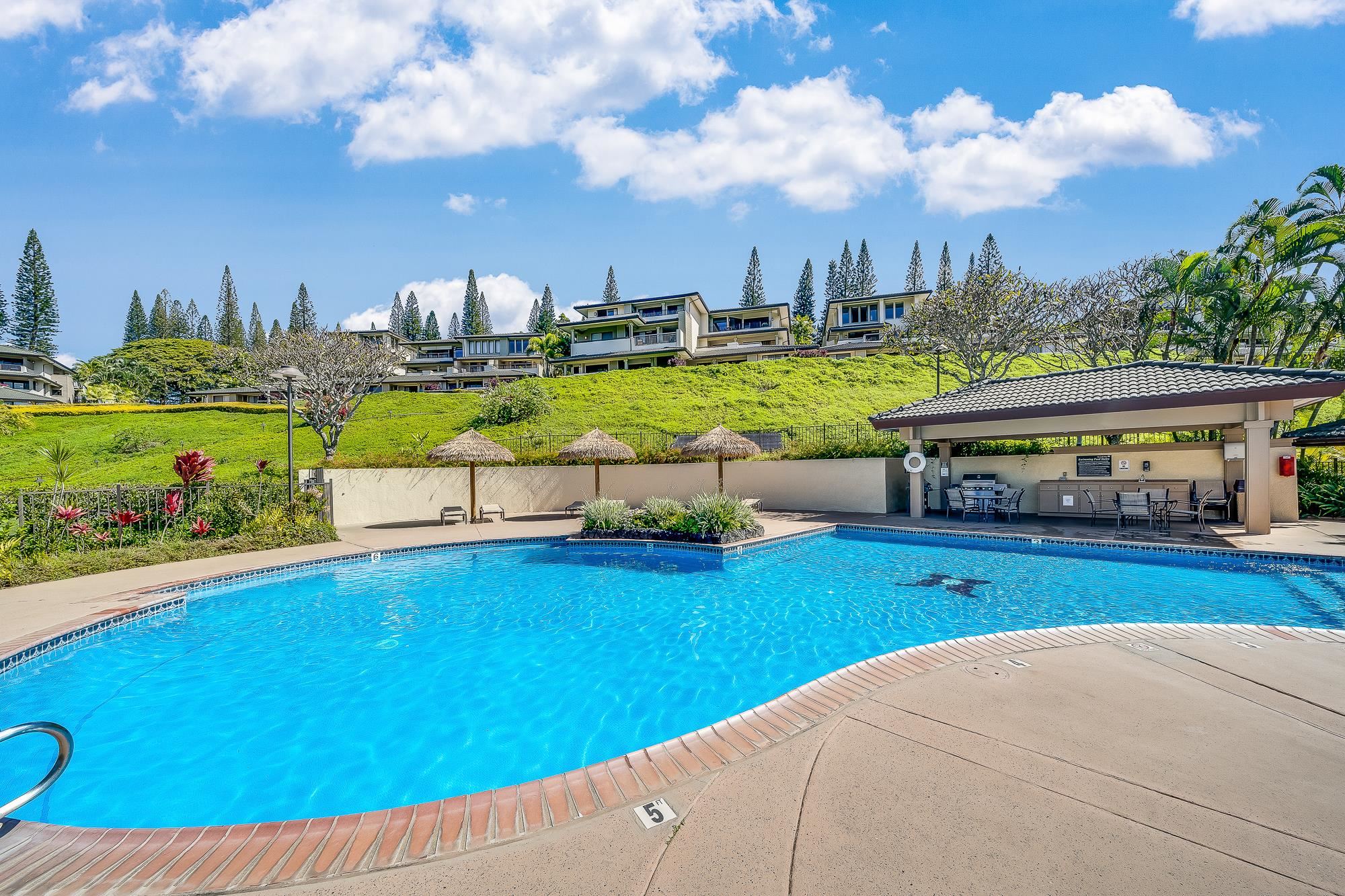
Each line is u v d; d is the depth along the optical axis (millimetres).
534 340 66625
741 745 3271
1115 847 2268
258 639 6566
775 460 17891
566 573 10000
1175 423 11641
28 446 34500
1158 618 6797
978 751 3086
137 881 2336
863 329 51156
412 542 12438
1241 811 2494
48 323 65250
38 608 7086
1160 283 19984
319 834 2611
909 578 9062
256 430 37094
